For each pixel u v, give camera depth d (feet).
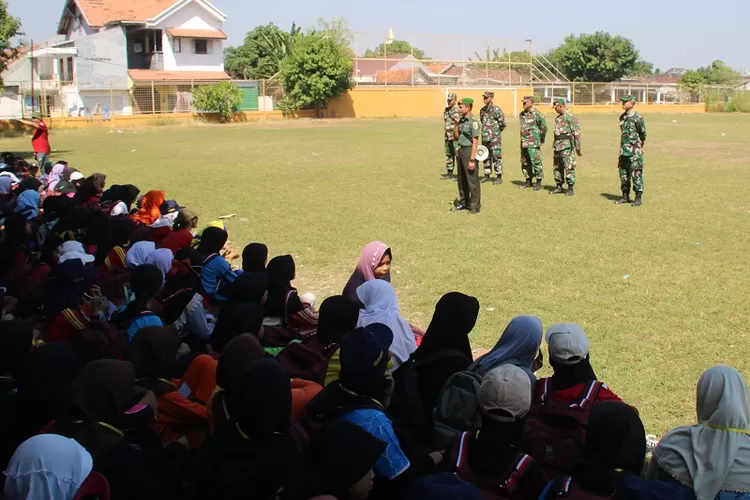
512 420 11.05
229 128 138.72
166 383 14.88
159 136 116.78
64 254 24.04
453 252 34.12
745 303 25.93
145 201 36.63
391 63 201.57
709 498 10.91
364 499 11.00
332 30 175.11
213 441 11.19
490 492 11.03
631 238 36.24
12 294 23.15
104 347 18.11
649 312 25.17
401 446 12.87
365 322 17.17
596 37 242.78
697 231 37.63
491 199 49.06
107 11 178.81
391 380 13.00
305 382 14.74
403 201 48.65
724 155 77.46
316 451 10.87
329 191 53.57
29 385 13.41
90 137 115.34
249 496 10.39
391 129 132.87
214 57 177.88
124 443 11.48
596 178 59.26
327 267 32.45
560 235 37.22
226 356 12.75
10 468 9.89
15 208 36.96
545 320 24.61
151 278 19.74
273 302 19.98
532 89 201.46
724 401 11.17
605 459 10.73
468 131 43.19
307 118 169.99
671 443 11.56
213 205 47.96
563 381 13.20
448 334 15.44
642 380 19.67
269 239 37.83
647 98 219.41
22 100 147.02
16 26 97.96
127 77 161.17
